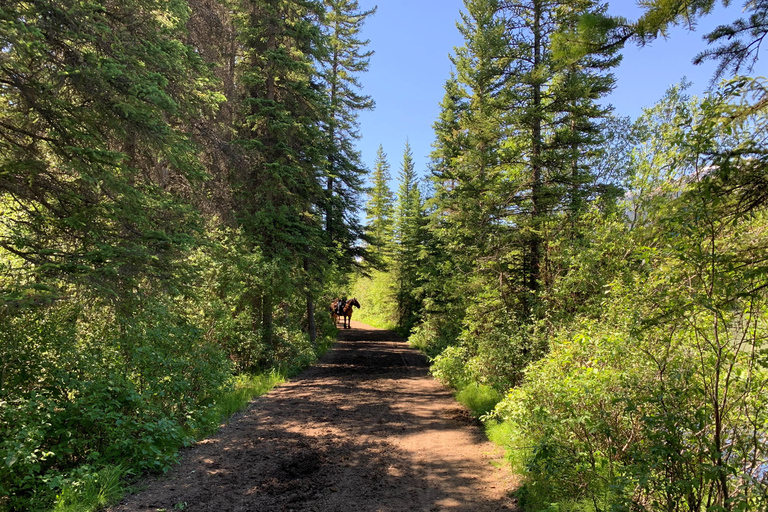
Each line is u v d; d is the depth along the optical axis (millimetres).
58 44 5555
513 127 10398
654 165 7383
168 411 6812
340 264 20797
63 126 5672
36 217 5926
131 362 6480
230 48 13906
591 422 4434
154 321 7086
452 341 15641
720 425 3518
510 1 10508
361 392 10797
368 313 39844
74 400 5508
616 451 4594
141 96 5910
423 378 13062
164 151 6695
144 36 6832
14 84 5254
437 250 19219
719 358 3352
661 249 3455
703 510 3689
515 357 8656
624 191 9391
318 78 16625
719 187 2723
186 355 7754
